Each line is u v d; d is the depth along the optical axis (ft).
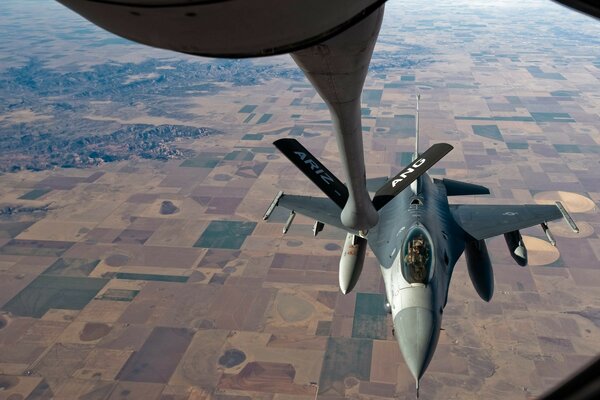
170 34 18.86
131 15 17.79
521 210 103.09
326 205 108.47
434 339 72.95
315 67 27.22
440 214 98.63
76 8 18.79
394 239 90.43
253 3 17.08
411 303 75.36
